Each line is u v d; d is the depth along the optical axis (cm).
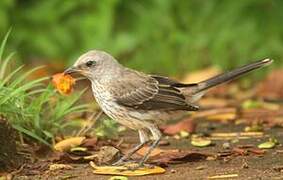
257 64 1245
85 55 1230
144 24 2052
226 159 1187
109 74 1219
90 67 1224
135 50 2041
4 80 1251
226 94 1866
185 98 1232
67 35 2050
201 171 1120
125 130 1451
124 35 2036
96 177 1107
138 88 1205
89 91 1717
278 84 1852
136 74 1227
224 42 2012
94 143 1278
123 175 1109
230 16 2034
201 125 1494
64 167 1154
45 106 1307
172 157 1178
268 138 1348
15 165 1152
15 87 1262
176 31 2042
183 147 1294
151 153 1219
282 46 2002
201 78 1900
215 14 2048
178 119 1544
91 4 2064
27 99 1289
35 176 1119
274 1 2028
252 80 1994
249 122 1499
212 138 1367
